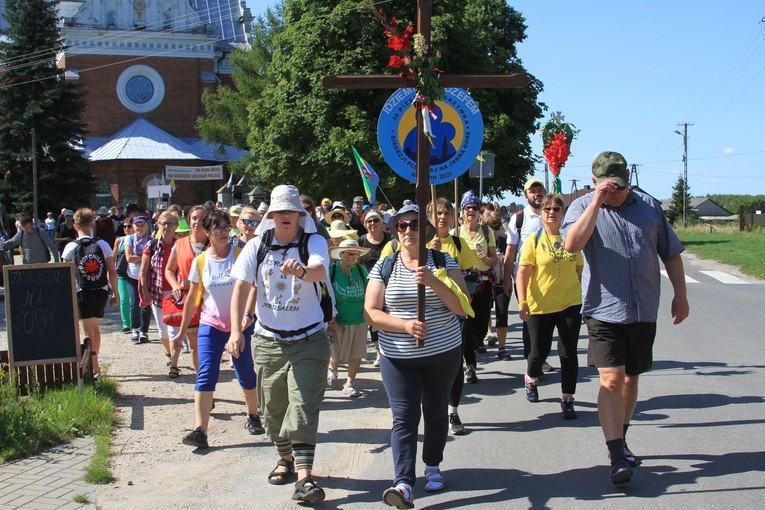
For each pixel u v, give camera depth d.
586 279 5.43
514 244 9.14
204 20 54.66
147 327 11.55
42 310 7.43
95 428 6.69
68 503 5.08
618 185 5.10
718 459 5.75
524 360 10.02
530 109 31.88
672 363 9.34
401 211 5.20
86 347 8.02
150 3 47.19
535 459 5.94
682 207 74.56
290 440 5.43
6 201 39.38
